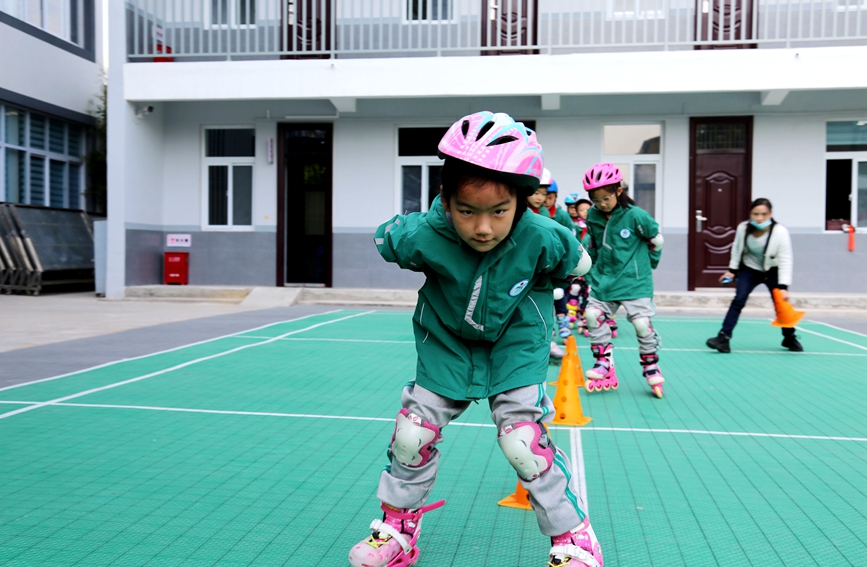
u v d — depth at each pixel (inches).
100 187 676.7
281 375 258.5
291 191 597.3
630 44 504.1
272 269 588.1
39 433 179.3
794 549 114.7
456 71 518.3
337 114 575.2
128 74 546.3
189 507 130.8
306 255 599.5
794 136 531.5
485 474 151.6
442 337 96.6
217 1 582.9
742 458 164.2
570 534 95.1
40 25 623.2
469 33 517.0
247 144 594.2
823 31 491.5
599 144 549.6
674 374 269.3
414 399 97.0
